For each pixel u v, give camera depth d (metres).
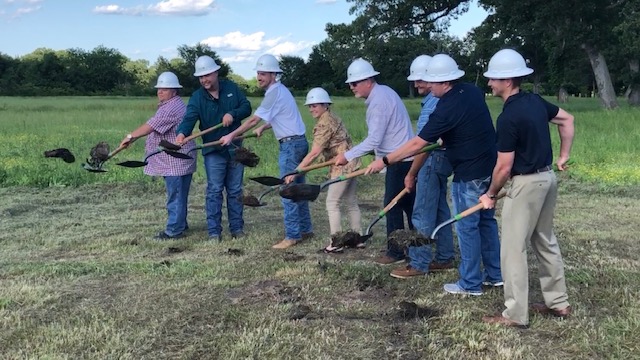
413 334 3.72
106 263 5.16
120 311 4.07
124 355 3.44
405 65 54.16
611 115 18.86
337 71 28.91
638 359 3.37
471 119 4.05
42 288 4.48
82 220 7.02
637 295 4.24
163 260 5.33
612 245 5.64
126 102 42.88
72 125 20.17
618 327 3.72
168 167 6.06
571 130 3.74
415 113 28.09
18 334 3.70
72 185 9.17
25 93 66.50
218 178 6.11
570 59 40.88
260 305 4.21
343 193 5.67
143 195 8.58
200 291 4.48
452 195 4.28
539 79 48.94
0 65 79.38
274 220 7.13
